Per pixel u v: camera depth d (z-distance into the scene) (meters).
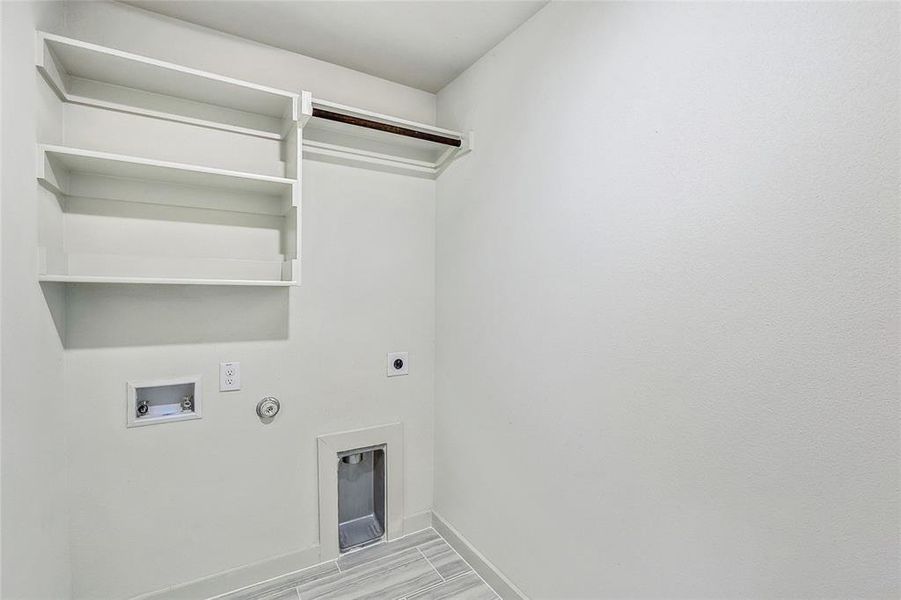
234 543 1.70
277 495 1.78
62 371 1.35
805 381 0.81
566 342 1.36
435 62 1.81
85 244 1.40
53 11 1.27
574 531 1.34
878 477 0.73
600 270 1.23
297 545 1.83
